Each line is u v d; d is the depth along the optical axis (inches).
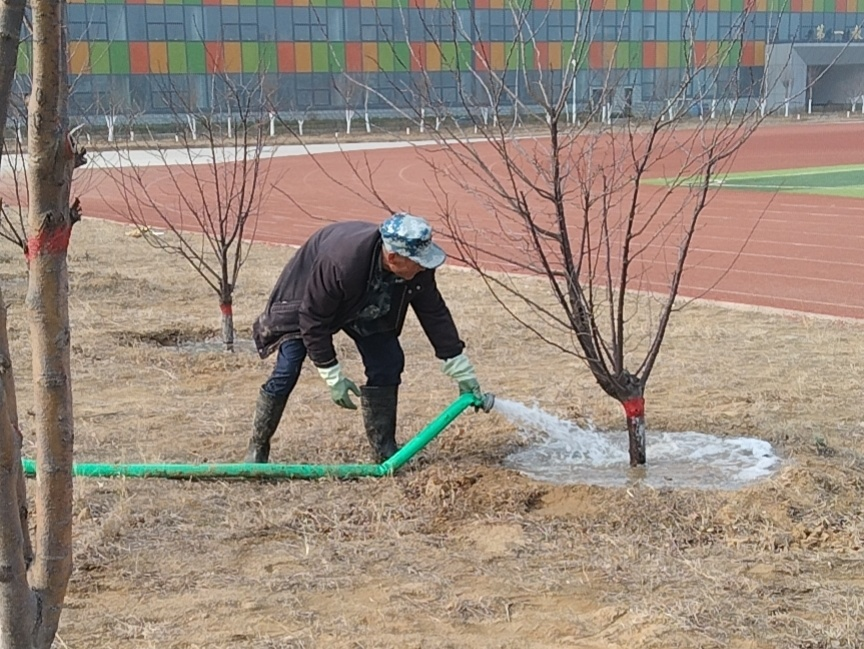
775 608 149.4
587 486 195.5
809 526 178.9
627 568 163.9
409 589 156.9
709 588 156.3
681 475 210.5
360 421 246.8
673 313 389.4
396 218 190.2
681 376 291.3
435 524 183.3
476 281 468.1
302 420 248.1
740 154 1391.5
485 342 337.1
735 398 266.2
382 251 192.9
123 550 170.7
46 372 69.8
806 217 738.2
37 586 72.3
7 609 67.6
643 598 153.3
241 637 142.3
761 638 140.6
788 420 244.5
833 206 800.3
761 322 372.2
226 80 447.8
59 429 70.9
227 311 327.9
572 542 174.6
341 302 195.5
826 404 260.4
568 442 232.1
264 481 205.5
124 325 361.4
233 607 151.5
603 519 183.3
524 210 202.4
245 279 483.5
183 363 307.7
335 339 337.1
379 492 199.0
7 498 66.0
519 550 171.2
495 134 295.4
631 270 518.0
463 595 155.1
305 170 1210.0
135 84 1338.6
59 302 69.3
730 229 677.9
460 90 219.1
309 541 176.1
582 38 236.8
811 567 164.7
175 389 278.5
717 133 212.8
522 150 230.7
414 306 206.2
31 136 65.8
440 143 222.4
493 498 191.5
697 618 146.2
